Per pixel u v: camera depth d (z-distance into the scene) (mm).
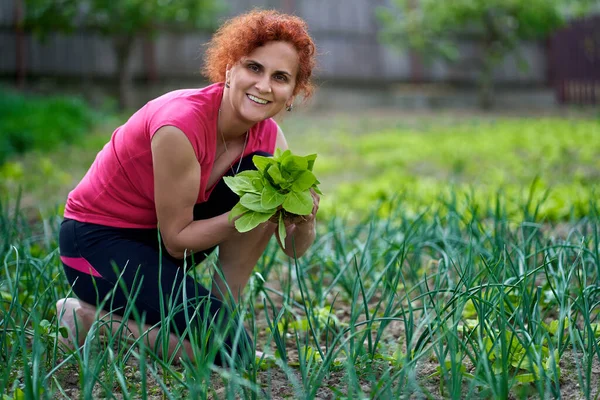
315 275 3695
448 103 15289
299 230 2484
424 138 10016
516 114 13945
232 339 2287
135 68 13805
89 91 13430
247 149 2561
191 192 2340
